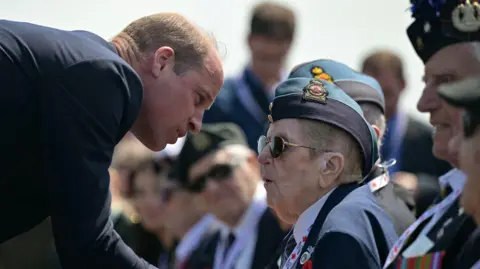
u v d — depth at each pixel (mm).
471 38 6527
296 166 6660
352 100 6754
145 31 7203
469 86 4941
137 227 11430
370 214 6438
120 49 7180
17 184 6867
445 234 5922
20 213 7039
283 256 7023
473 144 4863
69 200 6605
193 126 7305
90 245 6707
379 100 7770
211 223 10508
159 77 7117
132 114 6867
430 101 6590
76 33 6977
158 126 7215
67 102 6590
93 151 6629
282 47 12656
